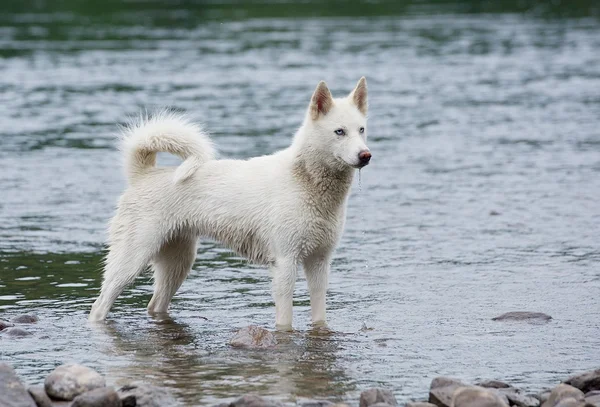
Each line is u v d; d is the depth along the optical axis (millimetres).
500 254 14648
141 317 11688
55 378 8609
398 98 30516
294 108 28297
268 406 8055
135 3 58406
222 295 12773
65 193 18984
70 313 11758
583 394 8477
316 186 10883
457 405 8102
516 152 23016
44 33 45344
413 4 58594
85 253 14750
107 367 9555
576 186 19391
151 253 11477
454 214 17406
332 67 36094
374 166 21766
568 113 28031
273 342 10453
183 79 33688
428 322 11344
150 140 11398
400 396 8742
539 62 37594
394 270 13898
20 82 32906
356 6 57250
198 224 11391
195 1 59562
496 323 11266
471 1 59594
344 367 9633
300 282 13750
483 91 31781
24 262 14180
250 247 11242
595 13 53156
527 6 57000
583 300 12156
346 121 10773
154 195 11453
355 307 12055
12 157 22266
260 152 22000
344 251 15078
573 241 15320
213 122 26156
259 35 45250
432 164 21875
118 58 38406
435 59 38344
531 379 9266
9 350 10156
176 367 9570
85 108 28422
